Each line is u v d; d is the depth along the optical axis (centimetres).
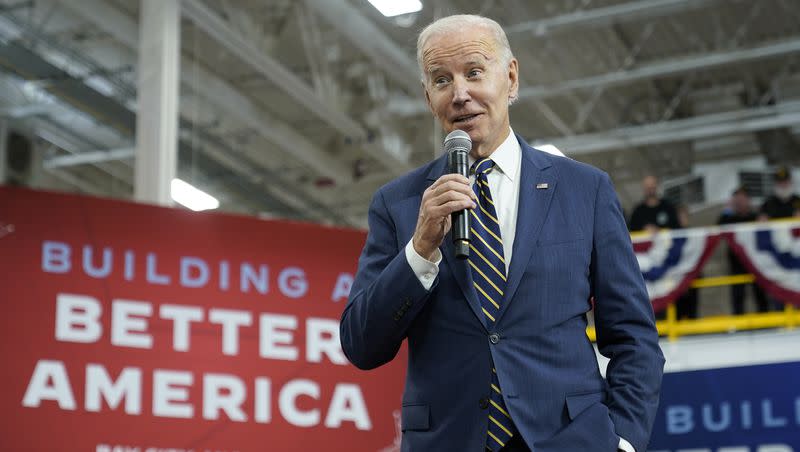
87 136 1494
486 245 229
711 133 1532
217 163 1548
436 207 216
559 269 227
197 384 824
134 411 803
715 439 790
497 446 216
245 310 857
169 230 855
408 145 1559
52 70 1314
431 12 1345
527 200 234
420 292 222
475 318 224
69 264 818
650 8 1291
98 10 1228
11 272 799
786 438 774
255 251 875
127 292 829
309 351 863
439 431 221
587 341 228
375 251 246
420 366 228
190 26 1299
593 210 236
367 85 1472
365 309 228
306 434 841
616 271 233
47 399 784
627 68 1548
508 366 220
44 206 823
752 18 1443
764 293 867
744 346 804
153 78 1082
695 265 837
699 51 1560
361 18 1316
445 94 239
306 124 1524
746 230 834
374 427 857
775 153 1698
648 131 1537
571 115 1636
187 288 846
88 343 806
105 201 842
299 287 878
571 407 217
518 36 1348
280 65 1304
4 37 1287
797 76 1579
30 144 1198
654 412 224
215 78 1394
